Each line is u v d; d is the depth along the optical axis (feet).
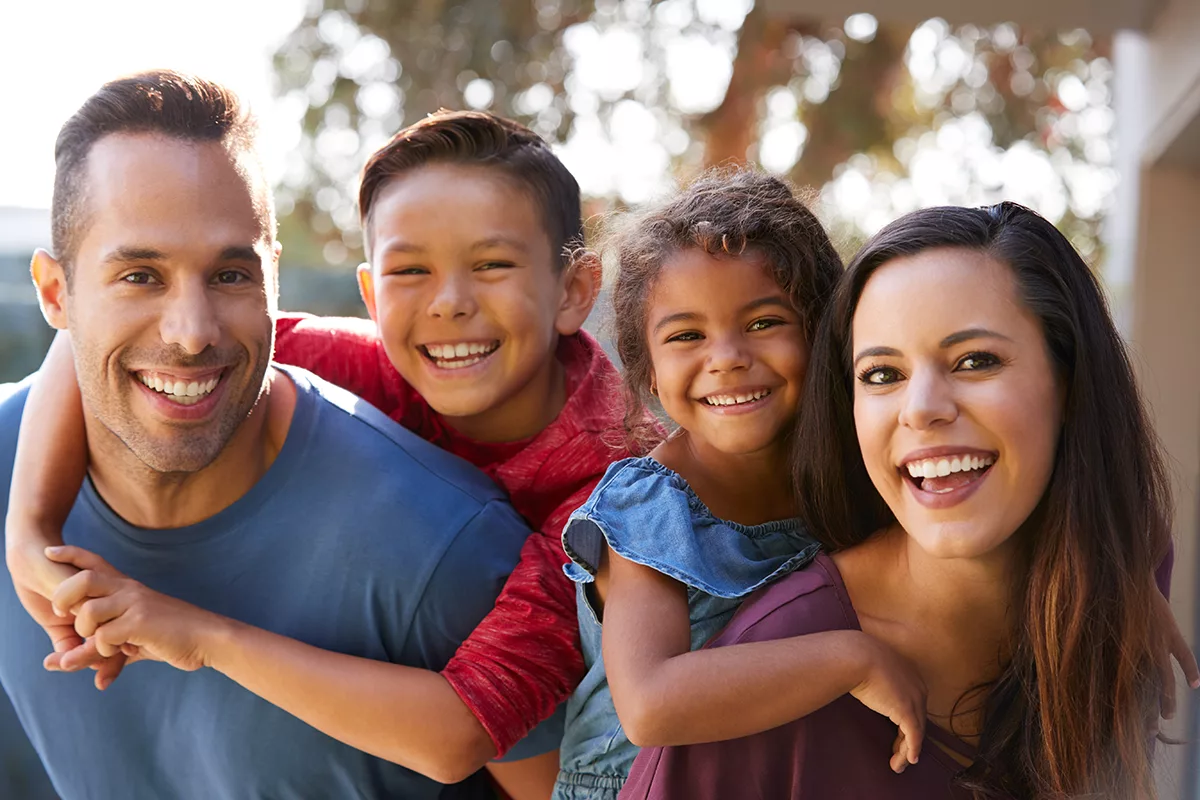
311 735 6.29
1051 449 4.87
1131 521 5.11
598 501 5.91
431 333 7.18
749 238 6.02
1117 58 17.08
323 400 6.66
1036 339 4.83
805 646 5.01
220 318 5.95
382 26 22.70
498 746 6.03
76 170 5.91
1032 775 5.13
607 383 7.44
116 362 5.92
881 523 5.57
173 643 5.87
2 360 16.24
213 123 6.03
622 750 6.03
